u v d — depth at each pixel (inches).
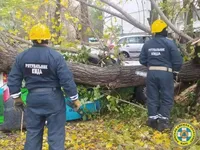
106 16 205.5
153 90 150.6
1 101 166.9
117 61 201.8
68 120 186.2
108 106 177.9
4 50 168.4
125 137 144.3
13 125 168.9
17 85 112.4
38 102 110.0
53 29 198.2
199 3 198.7
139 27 191.2
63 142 112.3
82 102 176.9
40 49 110.2
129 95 193.3
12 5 180.9
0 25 186.5
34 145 111.7
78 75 180.5
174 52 147.2
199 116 173.6
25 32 195.3
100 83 185.5
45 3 187.3
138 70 187.6
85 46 202.1
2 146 148.5
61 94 112.8
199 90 186.7
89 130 166.4
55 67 108.6
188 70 184.5
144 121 168.4
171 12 207.2
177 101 189.6
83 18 203.8
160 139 140.6
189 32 199.3
